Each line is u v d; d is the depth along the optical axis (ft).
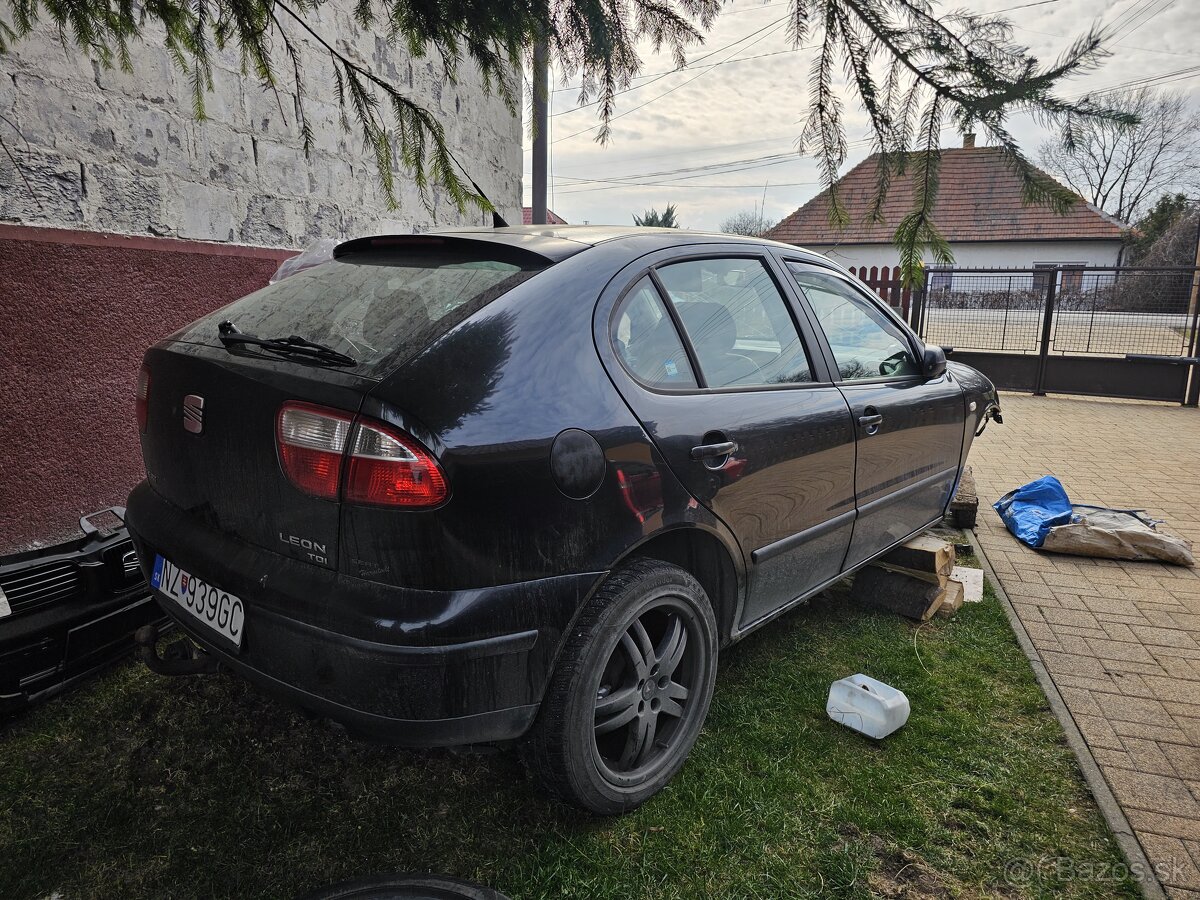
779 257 9.59
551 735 6.22
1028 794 7.45
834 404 9.17
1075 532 13.84
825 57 7.48
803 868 6.45
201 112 10.93
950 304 34.81
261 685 6.00
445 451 5.41
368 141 9.84
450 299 6.47
